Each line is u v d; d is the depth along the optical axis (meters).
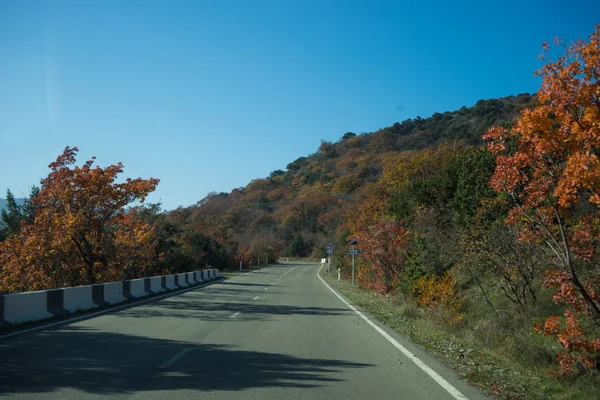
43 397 6.89
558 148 7.91
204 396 7.07
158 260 33.16
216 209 123.25
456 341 12.09
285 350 10.73
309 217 116.50
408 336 12.96
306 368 8.99
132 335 12.37
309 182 134.00
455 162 31.83
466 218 21.58
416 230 24.61
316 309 19.56
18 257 25.20
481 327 12.71
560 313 12.41
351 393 7.36
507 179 8.62
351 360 9.77
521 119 8.13
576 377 8.09
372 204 42.97
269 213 124.75
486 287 17.09
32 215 29.84
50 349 10.35
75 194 24.17
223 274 52.47
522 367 9.31
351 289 31.38
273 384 7.79
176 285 30.41
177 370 8.65
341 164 126.38
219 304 20.92
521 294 14.42
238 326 14.28
